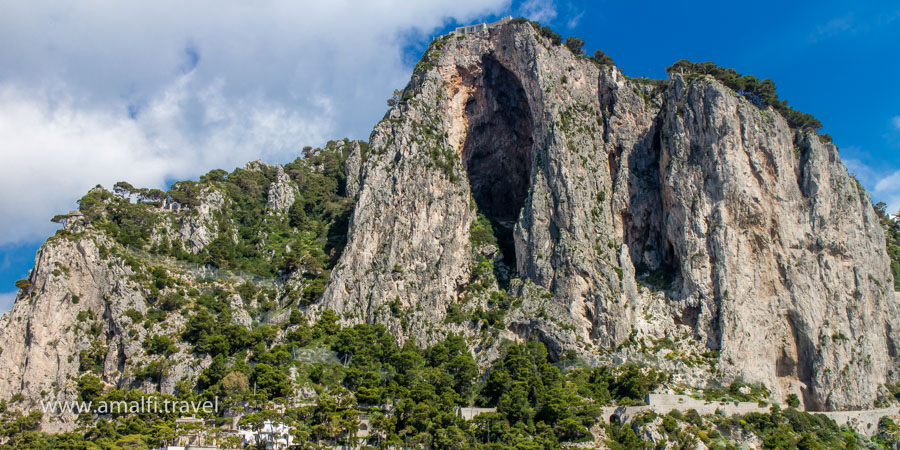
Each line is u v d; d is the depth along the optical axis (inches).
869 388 6968.5
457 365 6515.8
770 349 6924.2
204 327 6476.4
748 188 7303.2
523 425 5728.3
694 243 7253.9
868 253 7618.1
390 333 7007.9
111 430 5556.1
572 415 5821.9
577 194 7598.4
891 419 6786.4
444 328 7175.2
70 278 6707.7
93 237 6963.6
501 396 6092.5
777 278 7160.4
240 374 6013.8
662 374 6471.5
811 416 6343.5
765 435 5930.1
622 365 6604.3
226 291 7111.2
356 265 7372.1
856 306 7268.7
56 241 6845.5
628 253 7559.1
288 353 6437.0
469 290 7554.1
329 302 7071.9
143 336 6432.1
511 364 6466.5
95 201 7829.7
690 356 6830.7
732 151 7406.5
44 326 6441.9
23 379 6254.9
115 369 6323.8
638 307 7185.0
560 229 7465.6
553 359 6860.2
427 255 7583.7
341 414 5743.1
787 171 7495.1
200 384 6092.5
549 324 6953.7
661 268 7568.9
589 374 6555.1
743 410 6195.9
